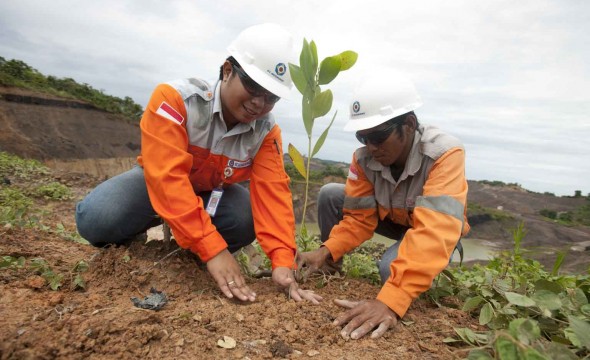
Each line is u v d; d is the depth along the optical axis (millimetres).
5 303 1652
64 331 1419
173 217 1903
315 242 3297
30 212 4766
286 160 12398
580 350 1558
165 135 1950
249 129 2150
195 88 2061
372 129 2162
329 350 1614
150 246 2291
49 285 1911
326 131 2312
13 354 1287
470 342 1675
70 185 7922
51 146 25531
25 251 2424
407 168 2260
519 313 1817
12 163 8984
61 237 3141
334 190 2922
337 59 2209
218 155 2176
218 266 1938
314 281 2537
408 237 1933
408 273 1855
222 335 1617
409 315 2018
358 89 2311
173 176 1916
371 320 1789
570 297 1896
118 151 29969
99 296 1829
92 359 1347
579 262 7820
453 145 2141
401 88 2201
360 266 2898
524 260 2826
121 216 2270
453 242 1914
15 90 25984
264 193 2254
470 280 2555
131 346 1429
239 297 1906
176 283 2037
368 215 2605
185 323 1668
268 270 2559
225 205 2484
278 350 1559
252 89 1965
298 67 2152
